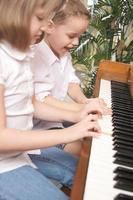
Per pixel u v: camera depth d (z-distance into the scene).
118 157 0.87
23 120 1.09
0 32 0.98
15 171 1.01
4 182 0.97
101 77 1.82
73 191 0.70
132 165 0.84
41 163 1.26
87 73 2.56
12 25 0.96
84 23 1.45
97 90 1.57
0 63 0.97
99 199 0.67
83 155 0.87
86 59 2.52
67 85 1.73
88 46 2.52
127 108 1.33
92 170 0.79
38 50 1.43
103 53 2.49
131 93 1.57
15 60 1.01
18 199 0.93
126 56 2.48
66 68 1.71
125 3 2.45
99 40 2.51
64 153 1.33
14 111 1.05
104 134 1.00
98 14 2.53
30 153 1.26
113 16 2.47
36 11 0.96
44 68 1.48
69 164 1.27
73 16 1.40
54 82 1.60
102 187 0.72
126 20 2.49
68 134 0.94
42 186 0.98
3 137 0.91
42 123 1.43
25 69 1.07
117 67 1.88
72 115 1.27
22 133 0.93
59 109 1.33
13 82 1.01
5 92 1.00
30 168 1.05
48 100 1.47
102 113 1.19
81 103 1.57
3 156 1.01
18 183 0.97
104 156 0.87
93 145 0.92
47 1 0.98
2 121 0.94
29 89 1.10
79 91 1.75
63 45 1.50
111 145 0.94
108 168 0.81
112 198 0.68
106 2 2.49
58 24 1.42
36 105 1.30
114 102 1.40
